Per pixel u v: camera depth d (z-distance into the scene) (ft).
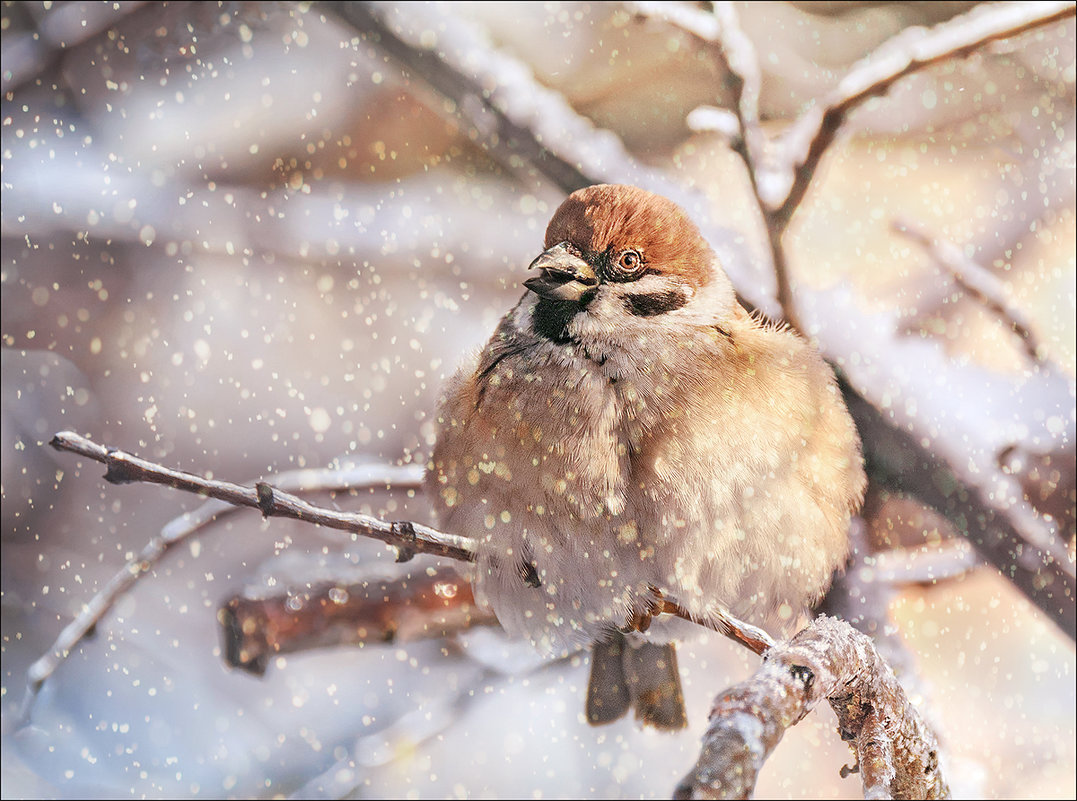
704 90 9.36
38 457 10.27
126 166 9.53
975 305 9.16
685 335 8.71
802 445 8.70
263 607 8.86
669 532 8.70
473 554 8.72
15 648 9.33
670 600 8.71
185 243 9.42
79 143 9.39
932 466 8.83
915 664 8.79
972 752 9.05
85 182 9.39
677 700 8.84
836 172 9.37
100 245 10.08
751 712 8.41
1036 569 8.82
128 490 10.30
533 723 9.17
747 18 9.35
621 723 9.16
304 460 9.98
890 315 8.90
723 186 9.33
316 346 9.95
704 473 8.69
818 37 9.36
